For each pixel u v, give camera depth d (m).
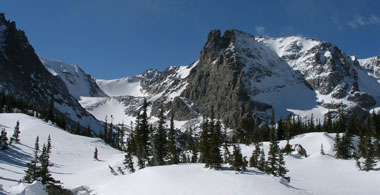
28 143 97.75
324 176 70.38
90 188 48.50
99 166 85.62
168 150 79.12
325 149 101.88
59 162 86.12
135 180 46.50
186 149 113.06
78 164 87.88
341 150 89.81
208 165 51.81
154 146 79.00
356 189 58.75
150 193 39.88
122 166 79.81
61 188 51.22
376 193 55.94
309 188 59.19
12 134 102.94
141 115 92.12
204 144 63.75
